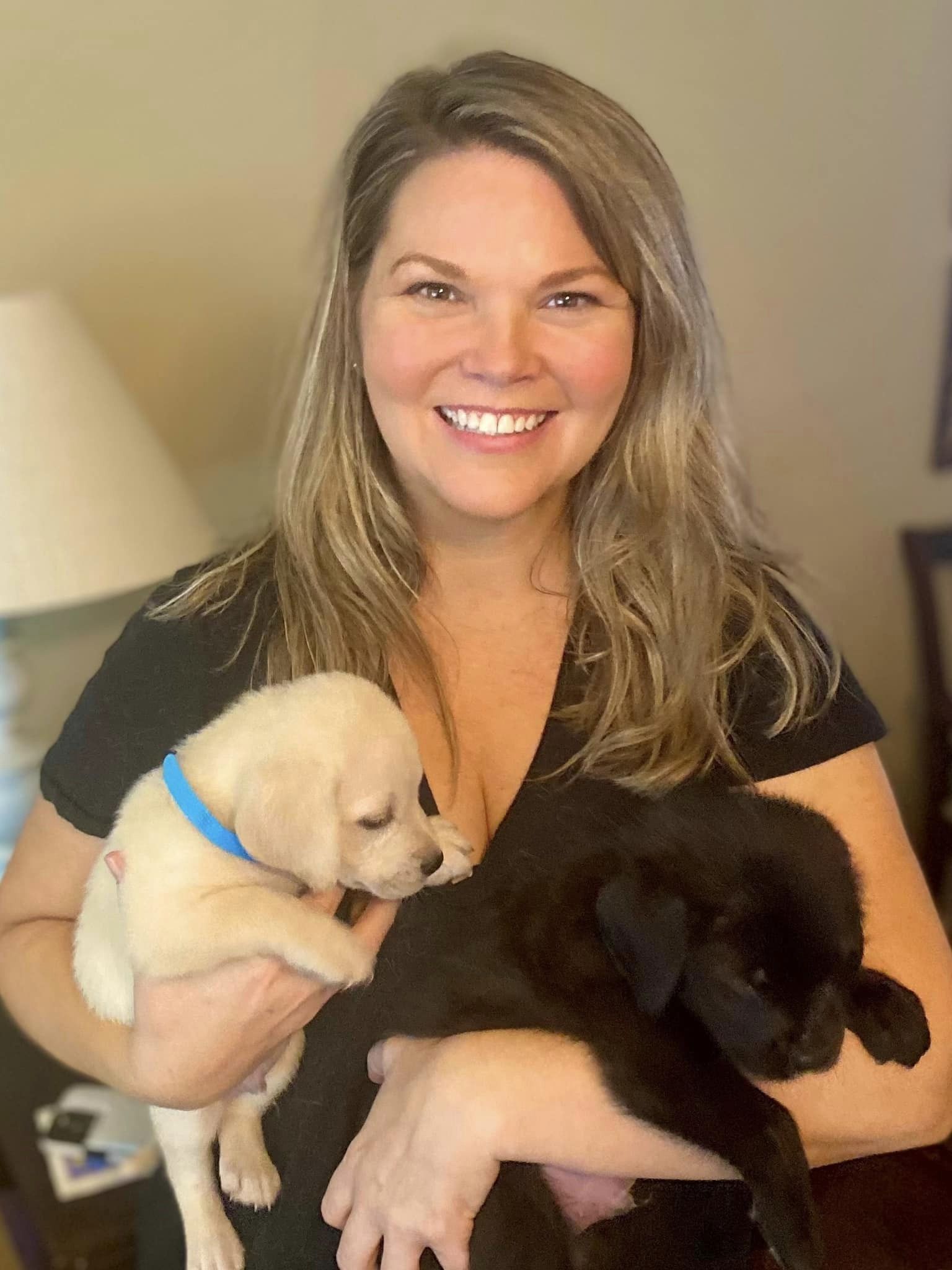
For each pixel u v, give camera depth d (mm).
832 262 1182
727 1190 524
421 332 533
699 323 598
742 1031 474
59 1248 744
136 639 603
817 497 1278
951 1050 509
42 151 898
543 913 527
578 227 521
